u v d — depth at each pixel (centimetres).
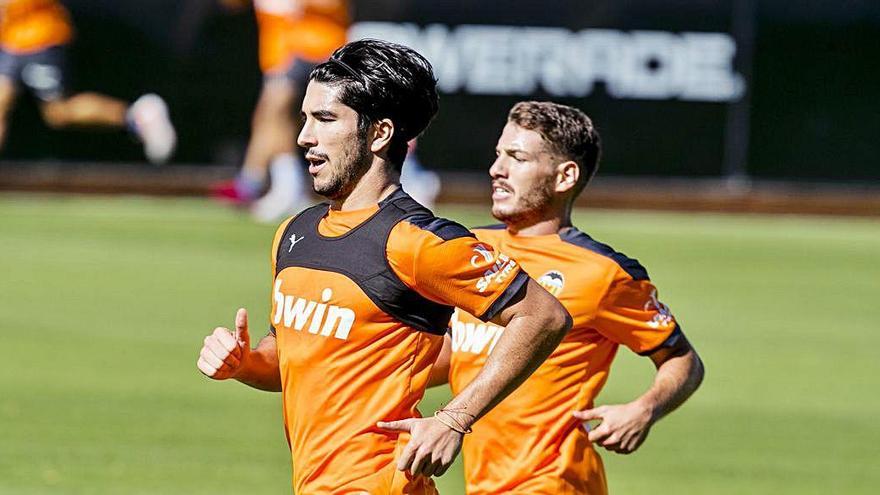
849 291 4997
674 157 6850
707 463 2886
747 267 5388
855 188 6888
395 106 1442
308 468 1453
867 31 6825
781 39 6819
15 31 6009
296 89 6022
